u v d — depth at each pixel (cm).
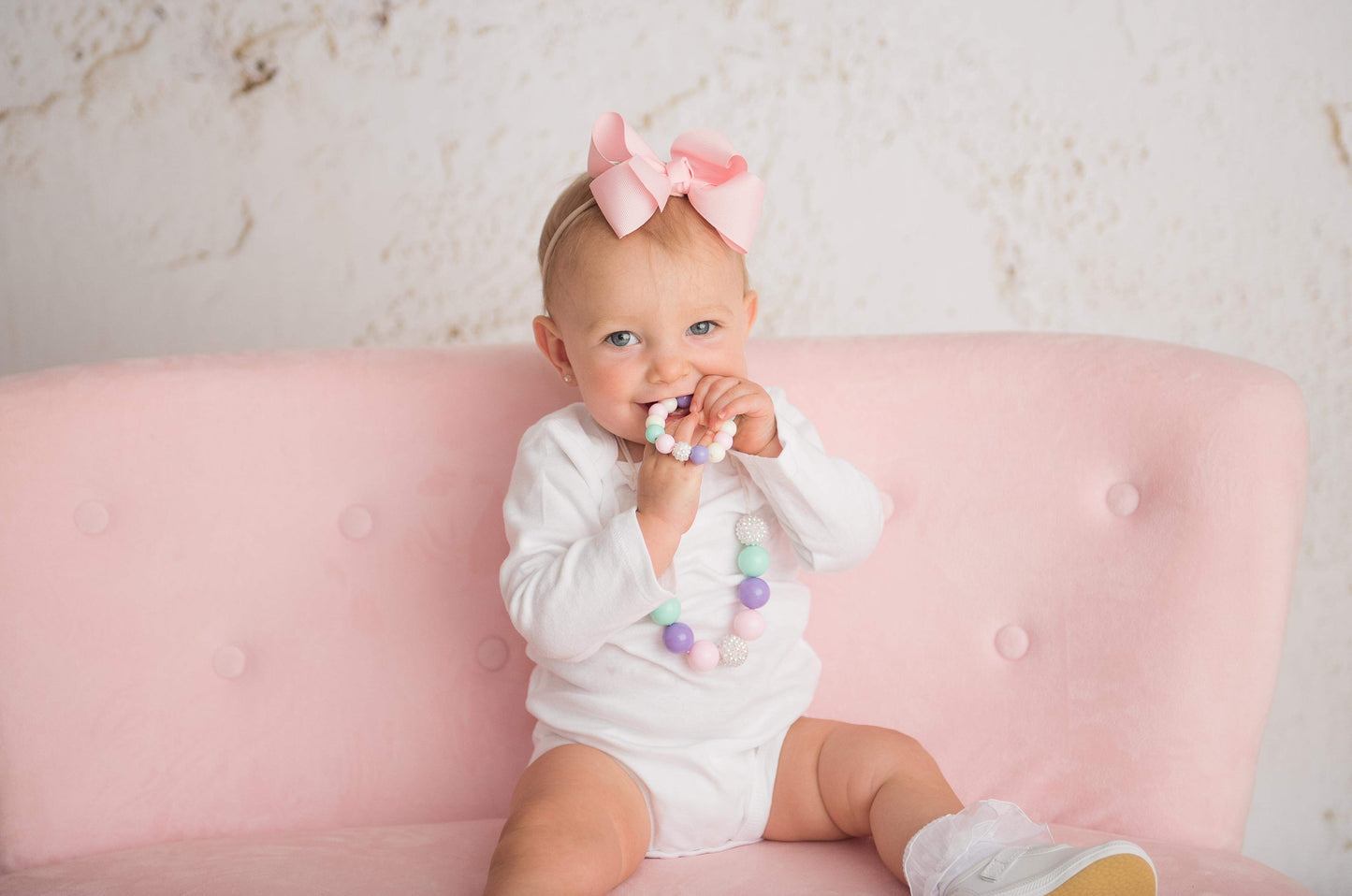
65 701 137
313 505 144
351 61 194
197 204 196
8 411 140
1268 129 191
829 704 144
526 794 115
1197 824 127
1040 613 138
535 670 134
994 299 199
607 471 127
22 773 135
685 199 123
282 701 142
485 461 147
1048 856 98
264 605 143
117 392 143
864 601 145
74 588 138
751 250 198
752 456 123
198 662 141
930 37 194
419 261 199
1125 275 196
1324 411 195
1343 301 193
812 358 151
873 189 197
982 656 141
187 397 144
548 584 117
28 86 193
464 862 118
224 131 195
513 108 196
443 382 148
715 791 121
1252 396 131
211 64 194
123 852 130
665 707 121
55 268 196
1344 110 189
